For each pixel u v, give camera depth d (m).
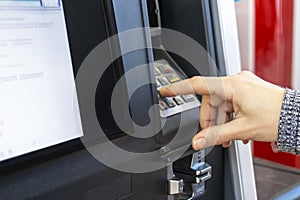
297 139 0.73
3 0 0.55
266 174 1.43
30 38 0.58
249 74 0.79
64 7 0.63
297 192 1.09
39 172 0.55
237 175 0.86
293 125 0.72
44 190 0.56
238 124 0.75
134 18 0.66
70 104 0.61
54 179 0.57
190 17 0.81
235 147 0.85
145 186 0.70
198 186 0.77
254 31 1.75
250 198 0.89
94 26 0.66
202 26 0.79
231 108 0.78
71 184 0.58
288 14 1.70
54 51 0.60
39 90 0.58
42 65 0.59
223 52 0.82
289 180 1.36
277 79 1.76
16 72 0.56
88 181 0.61
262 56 1.77
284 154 1.75
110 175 0.63
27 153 0.55
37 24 0.59
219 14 0.80
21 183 0.54
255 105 0.74
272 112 0.73
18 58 0.56
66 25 0.63
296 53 1.73
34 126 0.57
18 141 0.55
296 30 1.71
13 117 0.55
